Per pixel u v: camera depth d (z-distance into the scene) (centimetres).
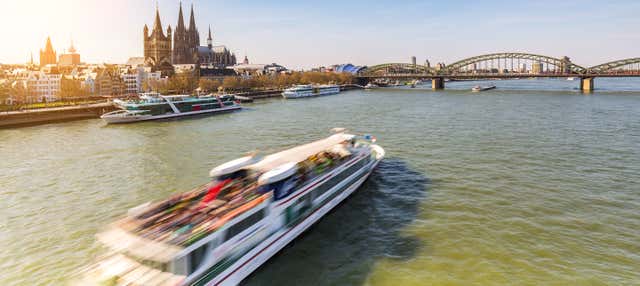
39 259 2608
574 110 10612
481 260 2470
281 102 15850
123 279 1953
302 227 2869
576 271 2323
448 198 3572
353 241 2809
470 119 9019
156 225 2169
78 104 12506
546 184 3928
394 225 3038
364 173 3862
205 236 2069
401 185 3981
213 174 2652
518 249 2595
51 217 3325
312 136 7169
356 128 7969
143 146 6419
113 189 4053
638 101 13350
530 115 9600
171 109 10600
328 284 2298
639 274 2283
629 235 2775
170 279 1952
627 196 3553
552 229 2886
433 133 7081
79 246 2778
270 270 2473
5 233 3022
